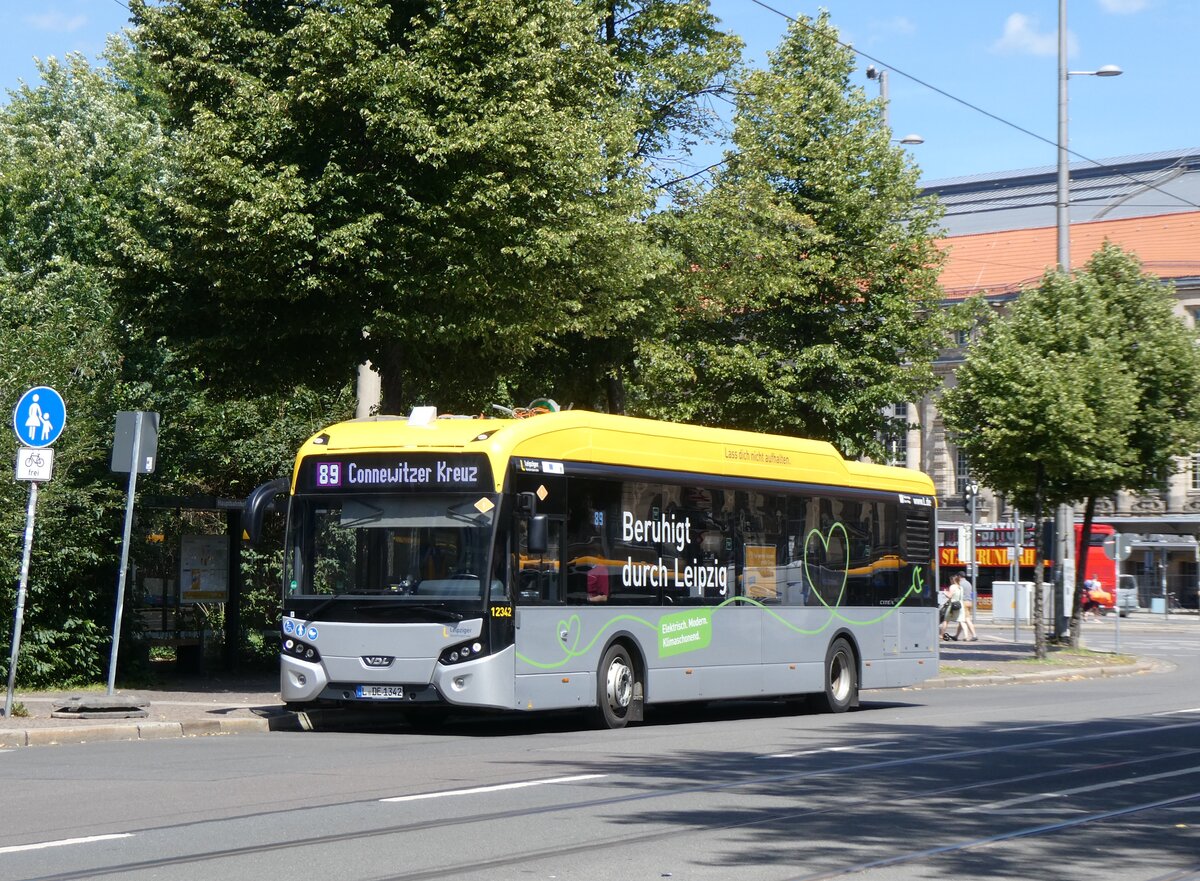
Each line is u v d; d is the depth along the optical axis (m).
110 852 8.86
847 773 13.23
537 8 20.56
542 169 19.89
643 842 9.45
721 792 11.77
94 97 37.00
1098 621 66.06
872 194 34.44
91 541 20.83
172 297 20.88
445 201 19.53
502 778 12.50
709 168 31.77
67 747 14.97
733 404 33.97
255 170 19.25
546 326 21.64
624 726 18.12
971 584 46.25
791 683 20.88
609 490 18.08
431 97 19.50
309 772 12.88
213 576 23.56
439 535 16.70
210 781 12.20
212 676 23.52
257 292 19.55
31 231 32.62
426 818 10.26
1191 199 78.31
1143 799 12.00
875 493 23.05
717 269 30.89
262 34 20.12
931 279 35.06
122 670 21.59
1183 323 37.19
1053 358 34.22
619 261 23.44
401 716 19.64
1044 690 28.06
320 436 17.47
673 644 18.84
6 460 19.66
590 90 21.80
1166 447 36.91
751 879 8.32
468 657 16.31
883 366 34.00
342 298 20.06
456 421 17.34
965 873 8.70
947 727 18.72
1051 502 36.50
